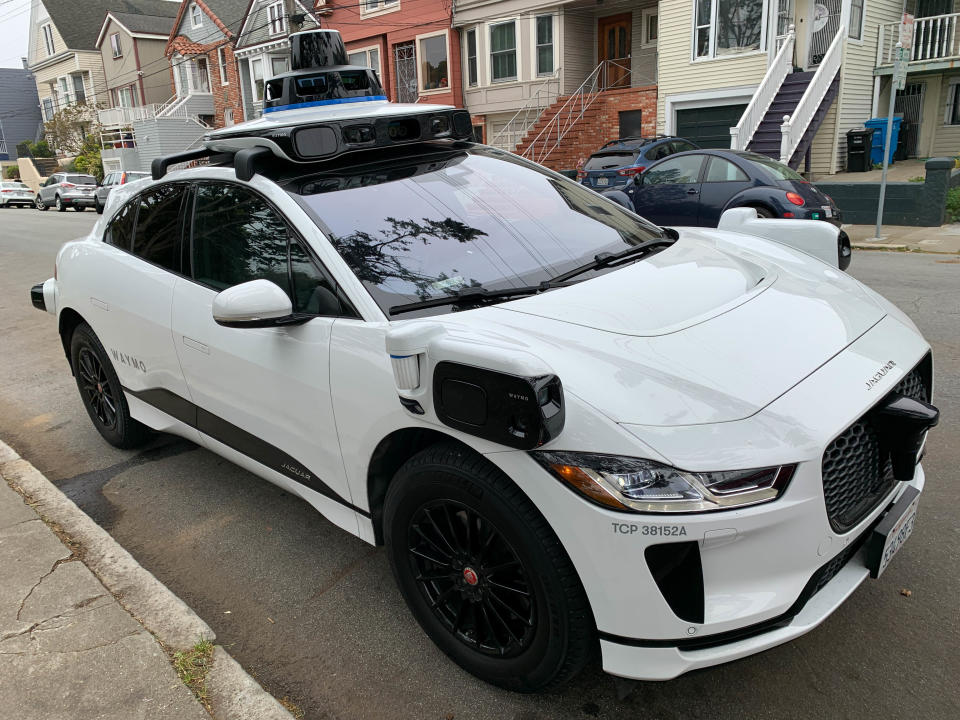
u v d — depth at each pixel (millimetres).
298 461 2801
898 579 2771
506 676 2229
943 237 10930
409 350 2023
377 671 2471
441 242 2682
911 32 10414
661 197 10125
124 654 2500
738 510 1793
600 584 1876
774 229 3578
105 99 45094
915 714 2154
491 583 2188
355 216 2678
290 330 2623
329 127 2803
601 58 22094
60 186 30109
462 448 2154
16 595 2844
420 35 24016
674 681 2332
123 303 3598
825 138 16766
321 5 26547
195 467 4152
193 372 3207
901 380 2221
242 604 2895
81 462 4316
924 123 18312
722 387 1975
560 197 3217
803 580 1929
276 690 2418
